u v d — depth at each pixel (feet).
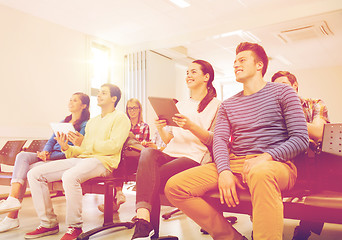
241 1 16.61
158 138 13.14
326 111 7.65
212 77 6.96
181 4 16.74
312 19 17.80
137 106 13.92
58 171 7.55
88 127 8.62
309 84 31.24
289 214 4.54
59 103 18.44
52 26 18.43
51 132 17.74
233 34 20.08
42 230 7.34
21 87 16.43
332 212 4.21
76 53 19.89
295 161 5.53
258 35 20.77
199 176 5.14
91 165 7.30
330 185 5.31
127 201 12.50
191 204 5.11
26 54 16.83
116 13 17.62
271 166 4.29
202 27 20.21
